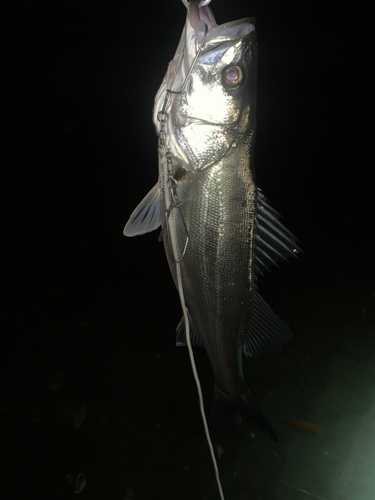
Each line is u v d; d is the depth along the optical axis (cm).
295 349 81
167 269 105
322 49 315
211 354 42
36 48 290
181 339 45
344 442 66
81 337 84
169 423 69
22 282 99
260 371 77
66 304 93
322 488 60
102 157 166
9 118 204
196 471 62
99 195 139
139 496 59
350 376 76
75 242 115
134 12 333
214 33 36
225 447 65
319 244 114
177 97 36
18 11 306
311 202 136
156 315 90
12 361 79
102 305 93
